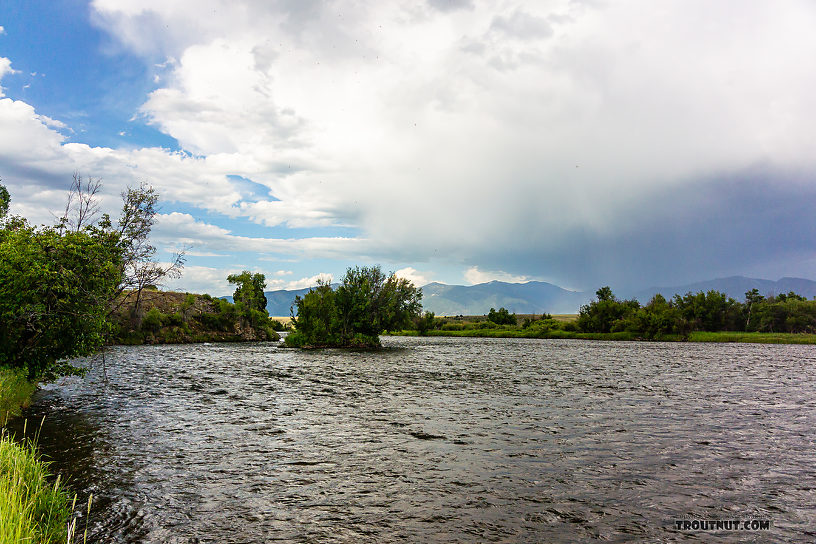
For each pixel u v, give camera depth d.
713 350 73.31
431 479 12.88
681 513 10.71
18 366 19.91
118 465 13.77
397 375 38.53
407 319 78.38
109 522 9.83
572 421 20.48
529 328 135.75
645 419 20.97
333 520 10.15
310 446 16.20
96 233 22.30
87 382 31.84
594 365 47.88
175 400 25.27
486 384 32.88
